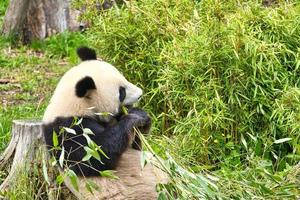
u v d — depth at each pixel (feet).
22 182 40.57
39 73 71.56
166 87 46.68
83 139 34.99
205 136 44.62
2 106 61.11
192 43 46.24
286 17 47.60
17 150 42.09
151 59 49.62
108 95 35.96
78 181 35.55
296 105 43.83
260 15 47.14
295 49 46.93
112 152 34.88
